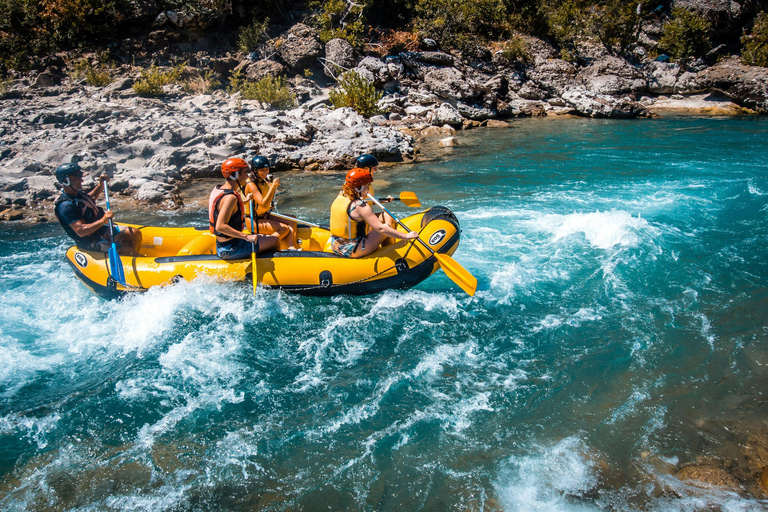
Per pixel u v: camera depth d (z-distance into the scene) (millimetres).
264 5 17516
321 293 5133
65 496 3066
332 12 17141
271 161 10266
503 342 4539
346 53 16422
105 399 3895
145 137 10117
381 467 3264
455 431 3537
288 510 2982
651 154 11648
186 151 9875
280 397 3920
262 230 5316
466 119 15953
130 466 3287
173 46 15805
